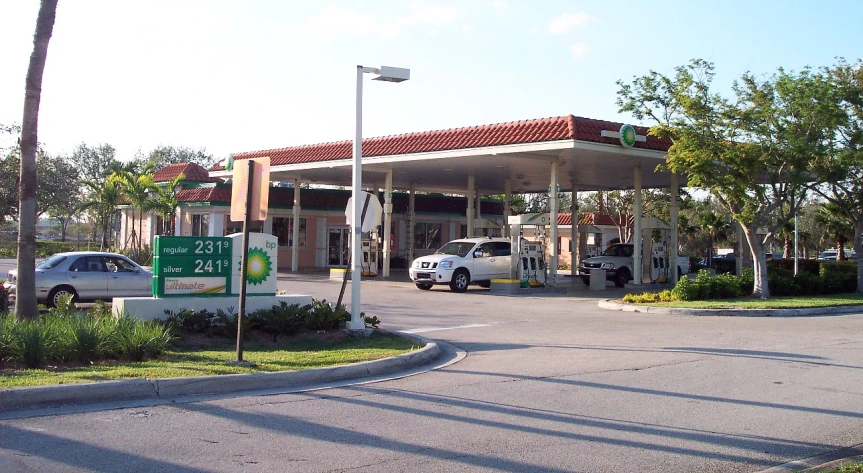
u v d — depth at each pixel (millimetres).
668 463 6750
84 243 55625
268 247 14719
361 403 8773
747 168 22328
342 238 43438
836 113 22344
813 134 22844
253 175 10578
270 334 13422
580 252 43344
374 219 14516
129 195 38688
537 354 12805
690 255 58062
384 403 8797
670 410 8711
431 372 11008
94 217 52125
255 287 14562
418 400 9000
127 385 8672
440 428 7703
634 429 7852
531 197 65312
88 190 50125
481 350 13344
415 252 46375
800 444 7461
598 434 7625
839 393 9781
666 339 14805
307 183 43500
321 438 7227
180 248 13828
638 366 11594
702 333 15789
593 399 9203
